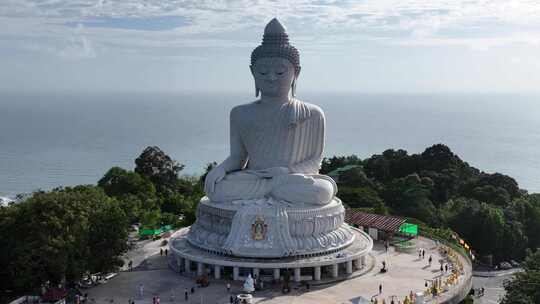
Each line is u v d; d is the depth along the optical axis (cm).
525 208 11438
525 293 6556
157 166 14562
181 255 7900
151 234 10281
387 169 15625
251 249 7600
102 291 7344
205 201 8406
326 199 8106
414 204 12469
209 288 7344
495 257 10400
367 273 8062
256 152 8488
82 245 7312
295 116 8319
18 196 13150
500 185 13600
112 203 8194
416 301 6744
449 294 7262
